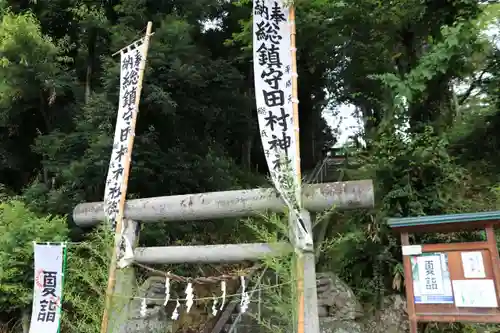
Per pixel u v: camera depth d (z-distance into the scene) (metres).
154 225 8.09
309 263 4.47
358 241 6.30
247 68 15.11
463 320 4.31
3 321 6.81
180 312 7.64
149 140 8.80
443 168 6.32
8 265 6.36
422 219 4.71
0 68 7.71
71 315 6.24
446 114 7.89
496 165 7.66
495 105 7.98
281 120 4.89
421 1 7.63
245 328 6.70
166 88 9.41
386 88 7.52
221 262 5.16
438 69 6.88
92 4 9.64
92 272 5.47
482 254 4.45
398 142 6.61
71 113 9.50
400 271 5.91
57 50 8.23
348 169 7.50
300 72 15.76
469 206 6.32
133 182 8.88
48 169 8.53
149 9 10.34
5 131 9.65
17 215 7.03
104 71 9.04
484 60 7.75
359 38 9.05
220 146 12.34
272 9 5.36
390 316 5.84
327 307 6.08
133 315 6.42
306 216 4.66
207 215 5.18
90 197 8.43
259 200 4.91
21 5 9.84
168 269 7.63
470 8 7.26
